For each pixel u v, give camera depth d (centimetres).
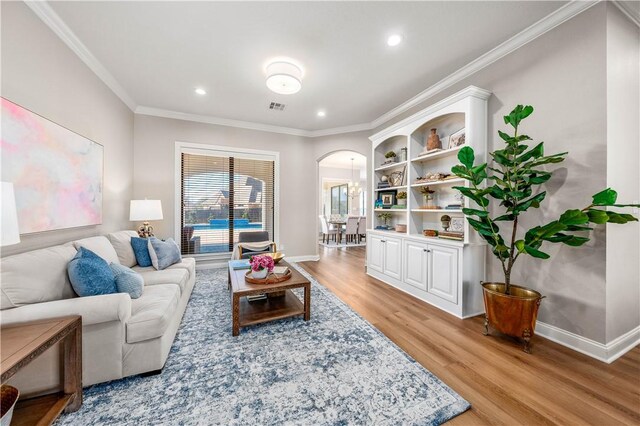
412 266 315
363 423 126
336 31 220
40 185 186
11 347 104
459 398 144
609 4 180
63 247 183
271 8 194
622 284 191
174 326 201
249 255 375
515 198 202
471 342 206
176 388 150
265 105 381
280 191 493
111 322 150
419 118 309
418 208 328
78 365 134
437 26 214
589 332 187
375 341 206
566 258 200
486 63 257
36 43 186
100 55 253
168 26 214
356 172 978
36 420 116
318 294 316
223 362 176
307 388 151
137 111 383
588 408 138
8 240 106
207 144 433
